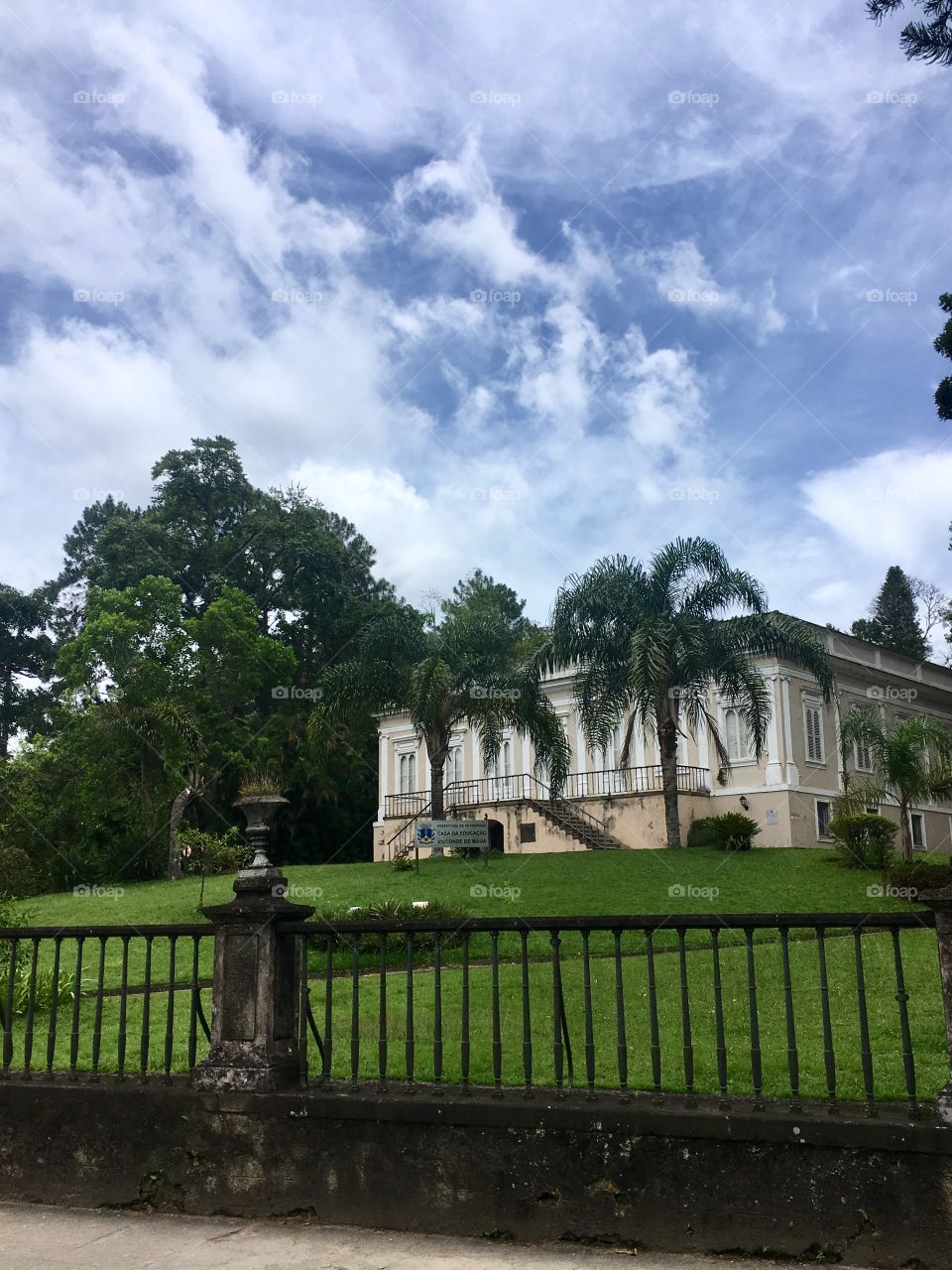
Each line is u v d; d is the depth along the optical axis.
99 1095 5.79
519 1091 5.25
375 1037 9.84
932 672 38.53
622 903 19.55
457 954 14.79
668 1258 4.60
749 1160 4.64
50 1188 5.75
